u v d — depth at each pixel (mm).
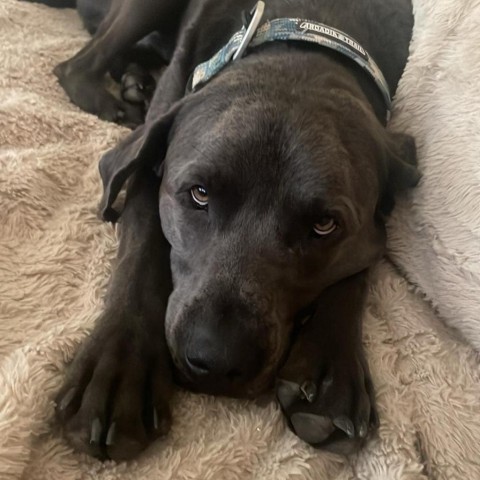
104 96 511
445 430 331
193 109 365
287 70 373
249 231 331
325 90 363
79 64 517
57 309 355
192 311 315
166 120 372
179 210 347
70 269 375
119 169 367
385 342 364
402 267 402
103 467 302
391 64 456
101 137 457
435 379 350
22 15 580
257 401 328
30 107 456
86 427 298
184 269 347
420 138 413
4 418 293
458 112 397
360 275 373
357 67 413
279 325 324
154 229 372
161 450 309
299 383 318
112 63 532
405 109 426
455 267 377
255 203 331
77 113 474
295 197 325
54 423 307
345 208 331
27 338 337
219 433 316
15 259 374
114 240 393
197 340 305
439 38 423
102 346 319
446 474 323
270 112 339
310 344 333
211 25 463
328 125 342
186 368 310
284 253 331
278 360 321
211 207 337
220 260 326
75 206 408
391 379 342
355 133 352
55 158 426
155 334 332
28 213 396
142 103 529
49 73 521
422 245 394
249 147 330
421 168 401
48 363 317
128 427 300
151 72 568
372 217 369
